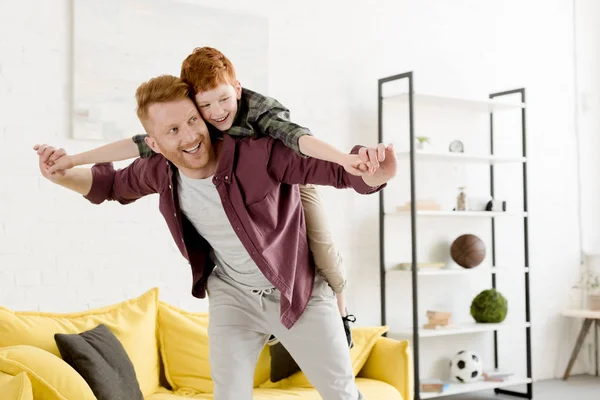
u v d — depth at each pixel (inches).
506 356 217.2
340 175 77.8
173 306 150.4
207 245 96.0
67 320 133.6
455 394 205.0
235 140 84.3
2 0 147.6
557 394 206.1
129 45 159.3
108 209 156.9
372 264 194.5
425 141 197.0
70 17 154.2
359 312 191.8
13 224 147.0
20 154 148.3
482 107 208.2
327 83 188.4
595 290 234.8
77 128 153.8
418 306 202.4
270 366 147.9
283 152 82.3
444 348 205.6
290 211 88.7
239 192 84.7
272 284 91.0
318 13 187.5
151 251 161.6
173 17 164.6
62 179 92.9
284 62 181.3
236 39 172.9
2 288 145.3
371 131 195.5
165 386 144.3
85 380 116.6
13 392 94.1
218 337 93.8
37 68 150.6
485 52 218.5
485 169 217.3
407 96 187.0
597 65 239.9
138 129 160.2
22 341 124.0
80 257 153.5
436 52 208.7
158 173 92.1
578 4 239.5
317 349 93.5
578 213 236.2
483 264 214.1
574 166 236.1
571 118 236.2
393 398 144.3
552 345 229.0
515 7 225.8
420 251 202.7
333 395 94.0
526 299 204.5
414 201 182.9
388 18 200.1
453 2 212.8
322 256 95.6
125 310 141.6
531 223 225.9
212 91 81.5
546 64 231.5
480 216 213.0
